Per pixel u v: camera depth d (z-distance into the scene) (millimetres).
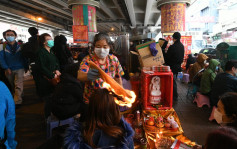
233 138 782
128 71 3998
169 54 3818
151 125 2449
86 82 1753
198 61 5066
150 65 2779
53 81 2906
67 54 4203
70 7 8070
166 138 2248
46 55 2984
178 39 3764
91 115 932
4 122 1441
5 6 10695
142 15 17562
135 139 2311
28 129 2902
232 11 17281
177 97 4285
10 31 3604
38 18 13688
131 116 2836
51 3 10750
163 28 6832
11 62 3699
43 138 2623
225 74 2988
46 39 2994
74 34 6848
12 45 3678
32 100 4395
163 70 2625
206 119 3244
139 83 3080
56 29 21859
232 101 1426
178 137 2357
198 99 3938
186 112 3592
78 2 7402
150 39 4469
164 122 2533
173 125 2400
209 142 869
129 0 8891
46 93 3154
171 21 6523
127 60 4051
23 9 12672
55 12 14562
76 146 856
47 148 1022
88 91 1770
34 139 2600
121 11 14281
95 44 1589
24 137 2656
